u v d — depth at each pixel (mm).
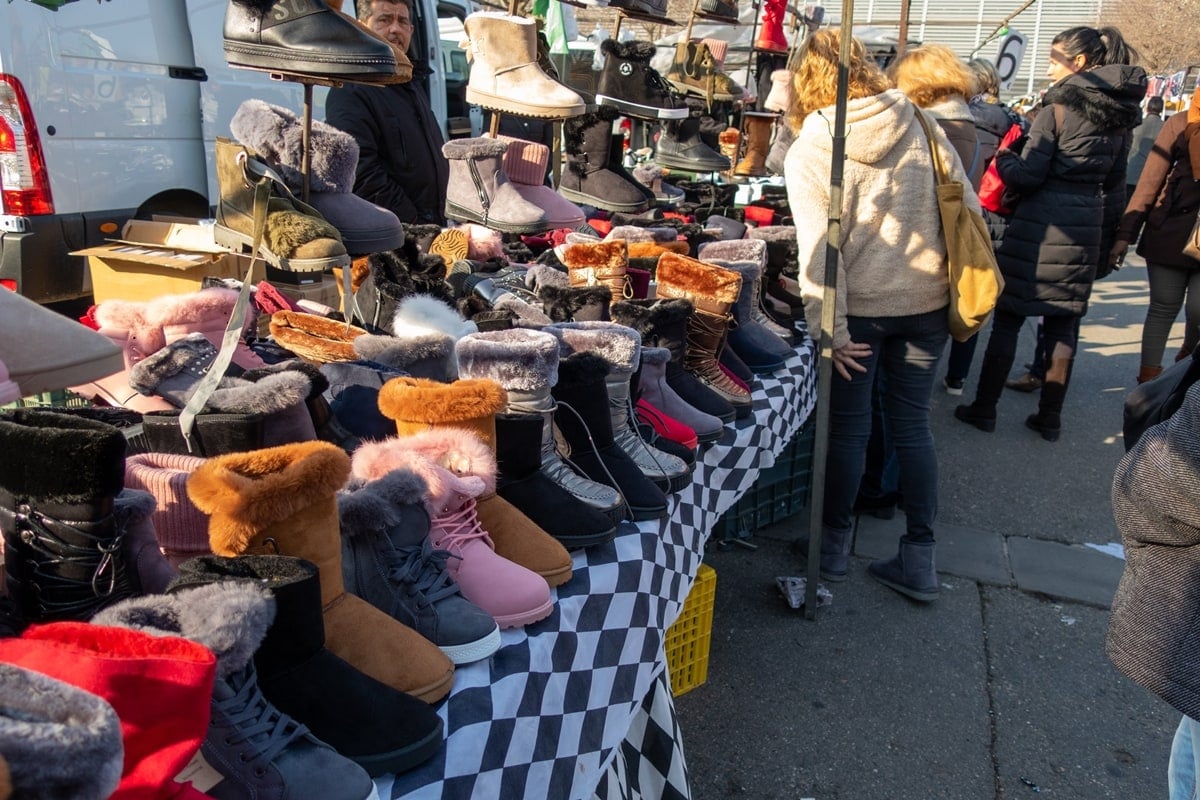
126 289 2416
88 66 3557
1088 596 3352
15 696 568
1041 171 4312
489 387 1367
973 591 3344
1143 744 2543
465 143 2750
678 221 3805
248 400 1279
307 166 1983
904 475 3111
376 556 1167
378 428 1620
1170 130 4566
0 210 3361
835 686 2730
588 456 1732
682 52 5223
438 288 2205
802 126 2812
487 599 1271
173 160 3988
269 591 888
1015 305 4652
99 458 900
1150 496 1286
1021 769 2422
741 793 2285
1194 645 1287
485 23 2775
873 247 2723
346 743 961
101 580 953
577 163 3648
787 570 3424
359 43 1805
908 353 2893
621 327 1909
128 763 687
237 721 854
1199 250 4566
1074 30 4211
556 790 1233
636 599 1555
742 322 2963
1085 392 5805
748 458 2434
